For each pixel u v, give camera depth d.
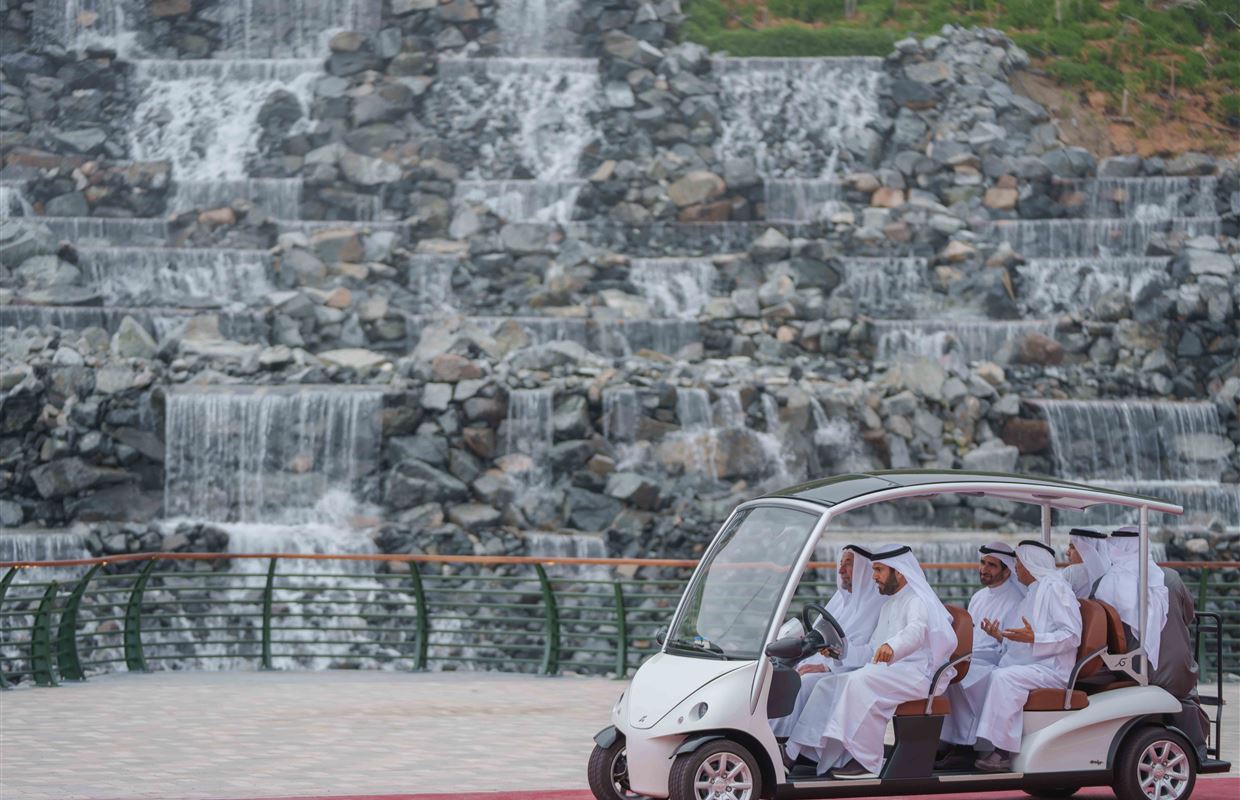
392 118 95.88
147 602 58.25
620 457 66.75
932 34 104.06
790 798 16.06
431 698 29.58
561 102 97.44
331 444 67.44
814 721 16.70
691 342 77.19
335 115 96.19
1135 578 18.02
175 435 67.62
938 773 16.73
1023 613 17.66
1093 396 73.75
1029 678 17.09
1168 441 70.00
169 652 58.75
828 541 58.59
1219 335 76.50
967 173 91.69
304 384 70.12
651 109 96.25
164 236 87.19
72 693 29.88
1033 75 100.56
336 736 24.55
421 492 65.50
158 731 24.88
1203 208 89.06
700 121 95.62
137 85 99.38
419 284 83.81
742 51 101.38
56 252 82.38
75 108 96.50
